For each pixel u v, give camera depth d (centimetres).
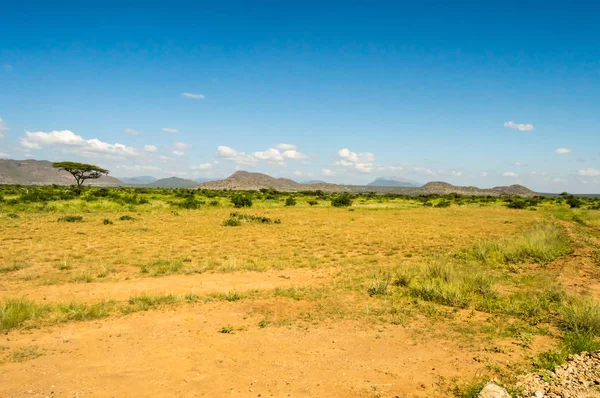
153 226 2762
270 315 905
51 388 546
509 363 643
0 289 1116
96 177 9869
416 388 560
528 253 1691
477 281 1161
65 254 1644
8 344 710
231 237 2289
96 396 527
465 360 659
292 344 732
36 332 775
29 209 3616
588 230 2841
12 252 1661
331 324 848
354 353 691
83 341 731
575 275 1348
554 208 5950
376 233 2573
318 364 643
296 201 6262
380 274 1331
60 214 3391
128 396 529
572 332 779
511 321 866
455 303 983
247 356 673
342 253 1806
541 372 596
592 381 560
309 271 1419
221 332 791
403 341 750
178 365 632
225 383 571
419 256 1748
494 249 1778
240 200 5138
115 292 1105
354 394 542
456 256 1709
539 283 1219
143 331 790
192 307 962
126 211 3950
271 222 3212
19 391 535
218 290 1138
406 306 979
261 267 1454
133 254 1694
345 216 4000
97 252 1722
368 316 901
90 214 3519
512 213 4712
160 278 1289
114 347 704
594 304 881
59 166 8831
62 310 899
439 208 5712
